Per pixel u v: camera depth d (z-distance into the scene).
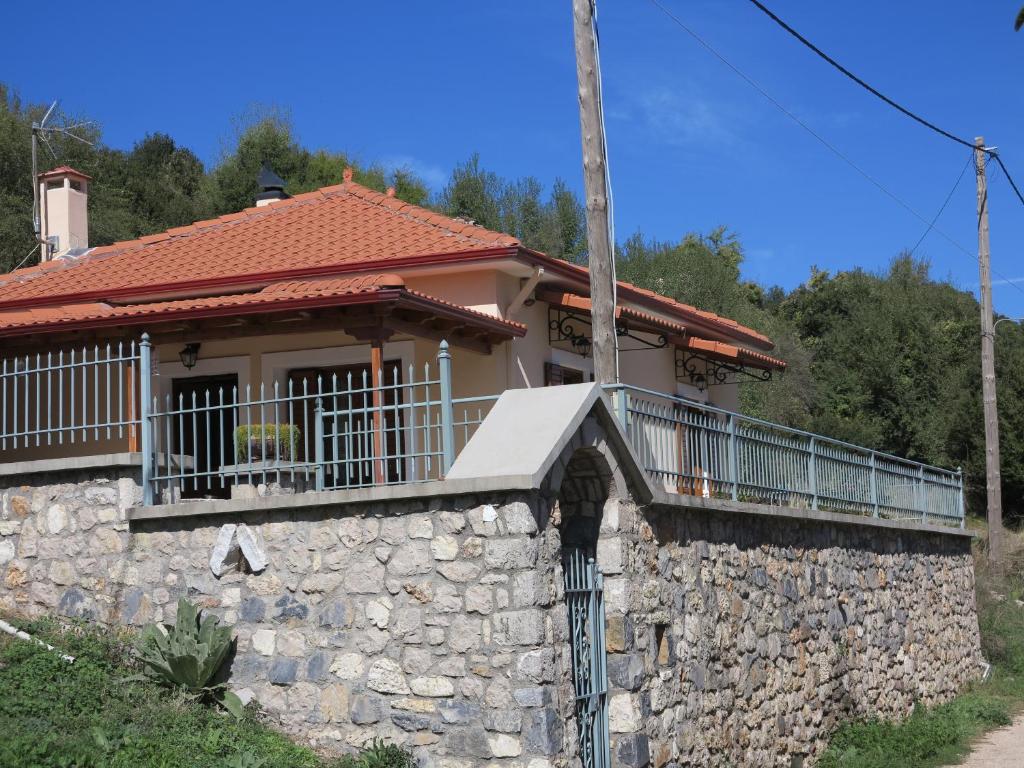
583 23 11.99
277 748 8.73
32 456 15.28
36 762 7.32
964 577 20.92
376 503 9.00
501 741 8.32
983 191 24.94
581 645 9.13
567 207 42.44
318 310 13.42
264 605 9.35
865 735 14.16
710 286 41.75
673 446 11.15
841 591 15.01
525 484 8.31
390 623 8.83
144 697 8.99
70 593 10.08
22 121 39.28
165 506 9.77
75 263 18.09
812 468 14.59
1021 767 13.56
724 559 11.69
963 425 40.53
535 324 16.39
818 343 50.38
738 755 11.34
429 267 14.91
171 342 14.41
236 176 42.66
